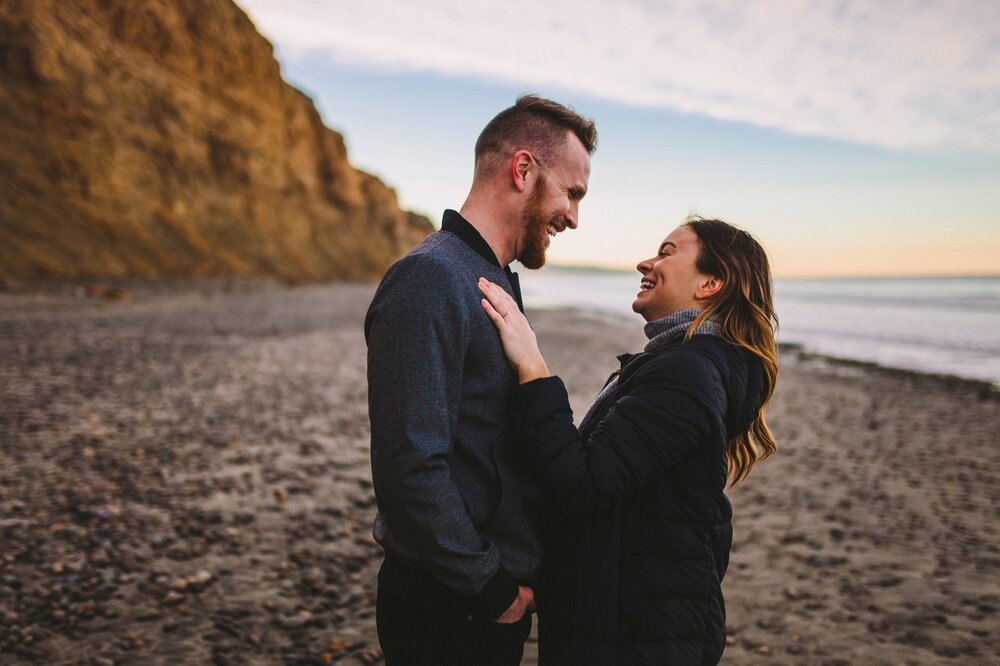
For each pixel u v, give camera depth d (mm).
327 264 68250
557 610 1724
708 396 1614
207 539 4629
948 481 7098
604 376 14102
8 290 23188
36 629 3359
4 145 35125
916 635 3789
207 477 6004
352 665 3246
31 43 39219
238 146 58750
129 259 36344
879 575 4617
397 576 1728
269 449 7102
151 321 20328
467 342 1621
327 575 4195
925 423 10570
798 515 5875
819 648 3639
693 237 1908
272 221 62594
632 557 1677
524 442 1650
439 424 1533
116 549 4379
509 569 1699
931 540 5305
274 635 3475
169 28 55469
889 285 126312
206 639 3387
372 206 93875
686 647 1646
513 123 1782
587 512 1701
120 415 8211
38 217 32781
